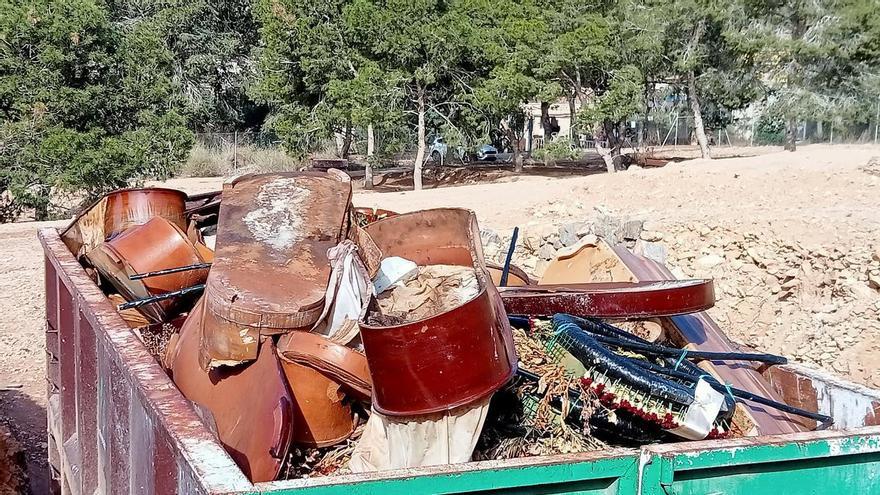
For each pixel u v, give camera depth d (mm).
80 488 4180
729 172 17000
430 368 2877
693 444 2674
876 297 8586
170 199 5387
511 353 3203
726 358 3898
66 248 5207
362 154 33781
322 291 3553
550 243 10328
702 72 29219
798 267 9727
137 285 4457
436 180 29781
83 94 20688
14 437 6379
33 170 20516
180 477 2439
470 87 25688
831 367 8031
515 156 30812
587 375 3316
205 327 3461
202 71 38719
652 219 11758
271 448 2902
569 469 2518
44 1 20656
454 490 2420
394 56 25000
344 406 3389
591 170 31516
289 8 26094
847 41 27297
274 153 32812
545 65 25391
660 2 27641
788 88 28984
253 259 3736
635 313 3855
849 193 13945
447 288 3930
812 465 2814
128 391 3111
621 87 25766
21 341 9203
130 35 23062
